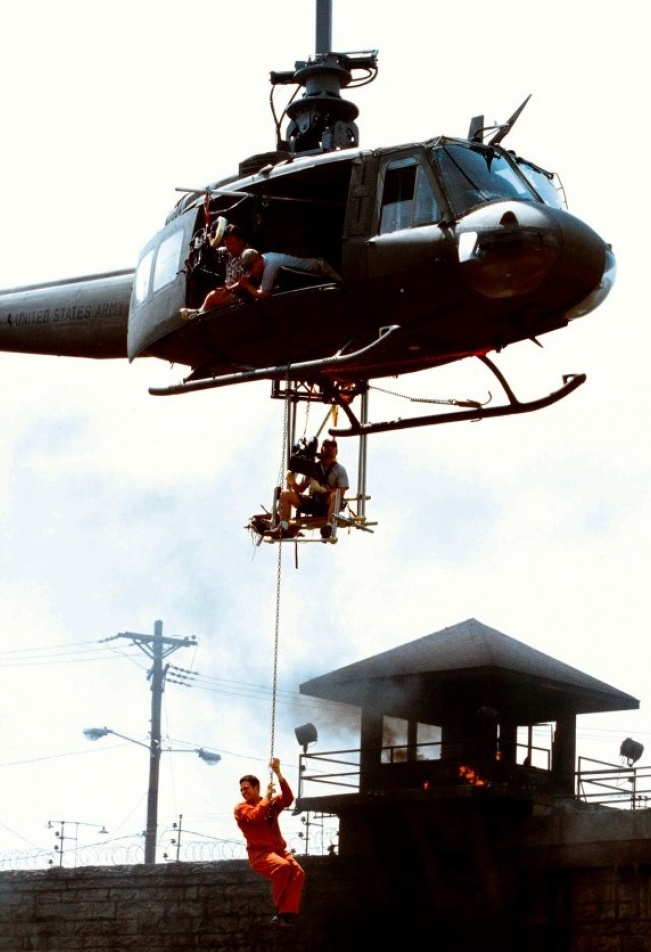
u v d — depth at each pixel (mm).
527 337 28469
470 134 28172
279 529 30828
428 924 44312
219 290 29359
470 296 27453
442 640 49000
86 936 46500
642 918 40906
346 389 31219
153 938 45688
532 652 49531
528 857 43188
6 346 36344
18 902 47750
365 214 27875
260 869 25906
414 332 28422
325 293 28375
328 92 30922
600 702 48750
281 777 26203
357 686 48250
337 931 45281
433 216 27297
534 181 27938
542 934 42406
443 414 30234
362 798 45812
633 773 44719
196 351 30781
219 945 44844
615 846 41531
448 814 44781
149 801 65562
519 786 44531
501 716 47312
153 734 67125
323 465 31031
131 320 31719
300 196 29469
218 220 29016
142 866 46281
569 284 27281
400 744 48156
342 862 45906
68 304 35188
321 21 31281
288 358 30297
